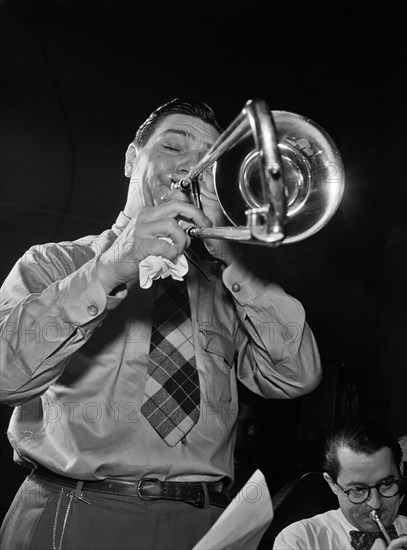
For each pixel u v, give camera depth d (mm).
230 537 1466
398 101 5730
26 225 4801
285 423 4887
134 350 1788
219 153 1480
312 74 5645
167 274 1594
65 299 1625
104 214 4980
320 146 1580
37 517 1696
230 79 5410
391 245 5727
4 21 4801
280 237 1278
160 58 5207
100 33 5039
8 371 1604
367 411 5223
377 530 1958
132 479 1705
